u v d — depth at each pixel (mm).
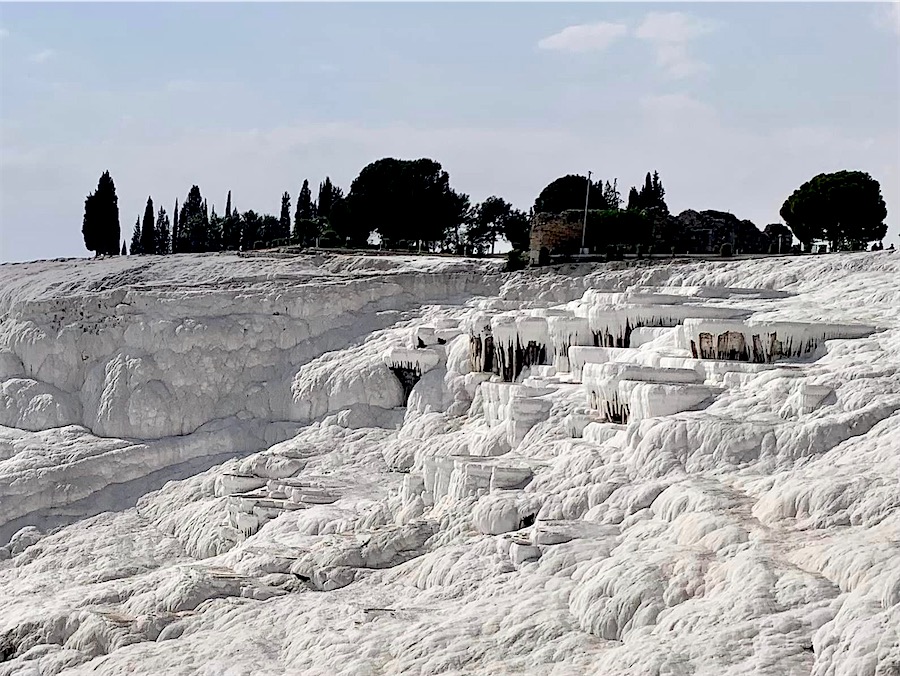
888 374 31766
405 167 106312
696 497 27156
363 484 44344
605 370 36344
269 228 135500
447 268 75062
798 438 28906
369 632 26125
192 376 58812
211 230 137750
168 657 27438
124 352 59625
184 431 57469
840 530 24000
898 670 18547
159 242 152625
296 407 56812
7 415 59031
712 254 70562
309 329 62281
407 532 32469
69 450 53812
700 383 35312
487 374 49875
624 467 31000
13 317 63531
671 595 23359
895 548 21797
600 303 49438
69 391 60062
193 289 67375
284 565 32906
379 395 54781
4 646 30984
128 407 57125
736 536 24688
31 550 46750
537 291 64375
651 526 27156
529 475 33125
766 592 22078
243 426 57188
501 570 27906
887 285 46625
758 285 54281
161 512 48969
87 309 62219
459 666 23500
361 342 60250
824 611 21094
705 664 20562
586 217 73875
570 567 26516
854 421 28891
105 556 44344
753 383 33500
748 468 29047
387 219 104750
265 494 43781
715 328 37719
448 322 56938
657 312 43625
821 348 36812
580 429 36375
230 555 35000
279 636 27625
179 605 30719
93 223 113625
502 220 112125
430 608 27234
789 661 20031
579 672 22000
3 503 49750
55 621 31094
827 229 74750
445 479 35594
